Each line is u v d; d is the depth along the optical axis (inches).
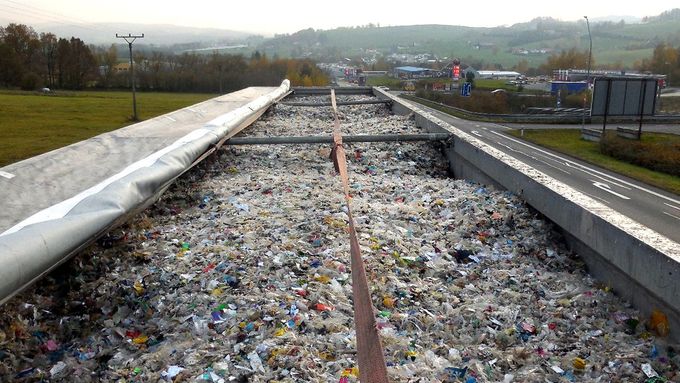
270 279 182.1
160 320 167.0
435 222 246.2
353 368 133.4
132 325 168.1
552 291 188.1
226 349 145.3
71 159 290.0
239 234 223.8
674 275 145.7
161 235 232.7
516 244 226.7
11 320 169.8
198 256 204.8
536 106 2578.7
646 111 1378.0
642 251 161.9
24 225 176.1
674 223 659.4
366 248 206.8
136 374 138.8
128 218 233.9
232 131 411.5
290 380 129.6
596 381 135.3
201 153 326.3
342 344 145.3
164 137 357.7
